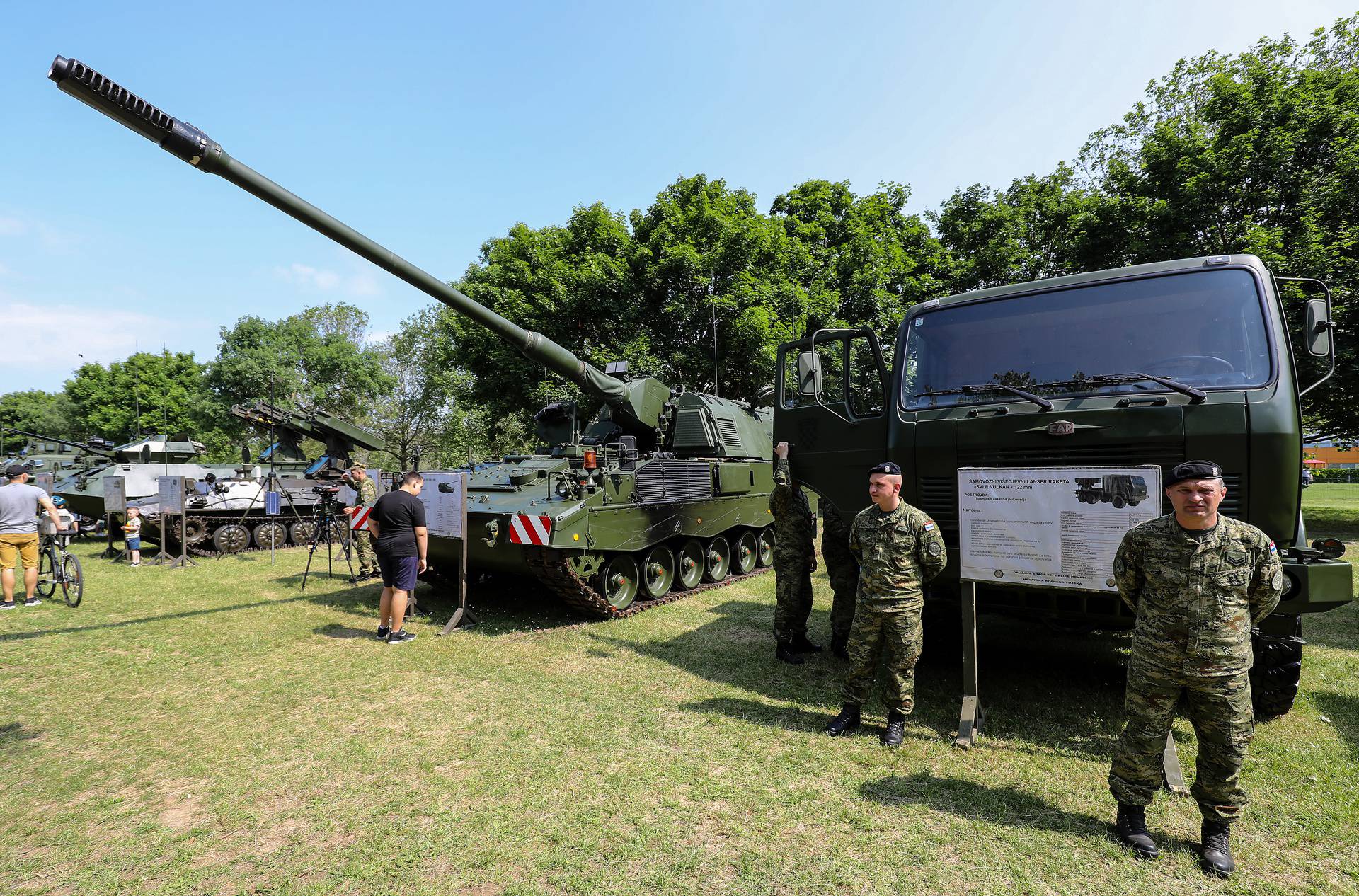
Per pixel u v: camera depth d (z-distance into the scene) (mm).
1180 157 14273
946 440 4629
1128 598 3291
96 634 6969
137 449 17891
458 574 8680
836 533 5832
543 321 18547
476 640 6742
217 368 37156
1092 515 3908
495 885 2875
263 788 3762
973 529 4285
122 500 12109
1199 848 3059
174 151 4383
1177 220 14070
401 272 5824
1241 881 2840
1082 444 4145
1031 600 4504
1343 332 12805
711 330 17766
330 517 10570
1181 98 16547
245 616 7758
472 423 33156
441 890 2842
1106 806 3453
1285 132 13258
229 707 4969
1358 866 2930
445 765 4012
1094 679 5387
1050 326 4566
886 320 18766
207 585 9781
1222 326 4035
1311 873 2891
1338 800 3469
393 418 37562
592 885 2854
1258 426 3693
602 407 10469
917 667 5699
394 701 5070
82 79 3740
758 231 17781
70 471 17875
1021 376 4543
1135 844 3045
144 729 4586
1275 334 3879
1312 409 14227
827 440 5645
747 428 10945
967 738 4172
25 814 3510
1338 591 3791
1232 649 2906
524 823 3352
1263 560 2951
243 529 13648
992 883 2836
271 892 2842
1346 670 5539
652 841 3178
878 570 4234
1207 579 2955
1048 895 2764
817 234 21500
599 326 19266
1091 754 4074
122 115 4027
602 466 7676
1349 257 12766
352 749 4242
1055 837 3166
